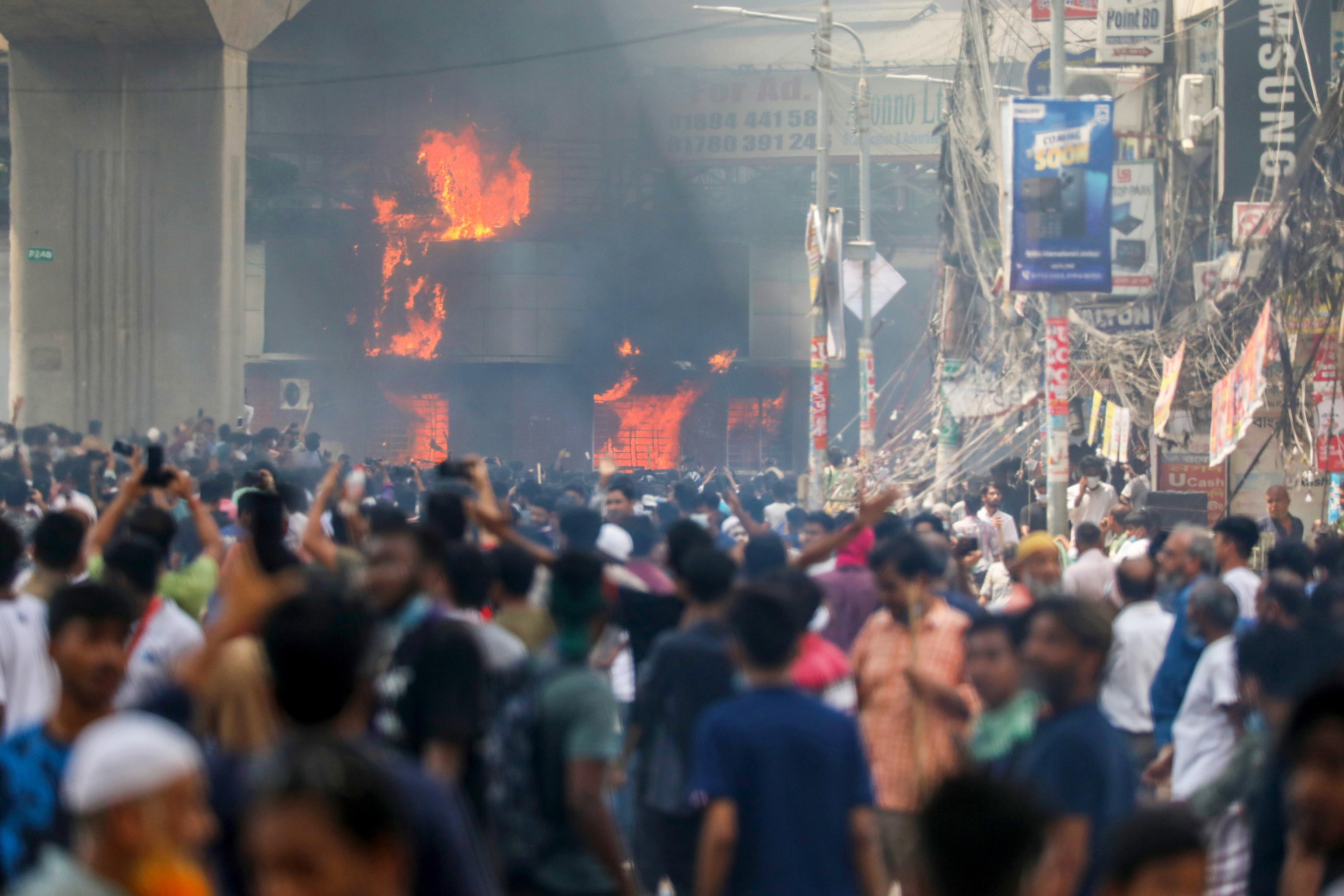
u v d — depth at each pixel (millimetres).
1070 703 14680
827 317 76500
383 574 16266
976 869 7570
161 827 9391
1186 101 63188
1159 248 67438
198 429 87562
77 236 110188
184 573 23031
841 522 38969
